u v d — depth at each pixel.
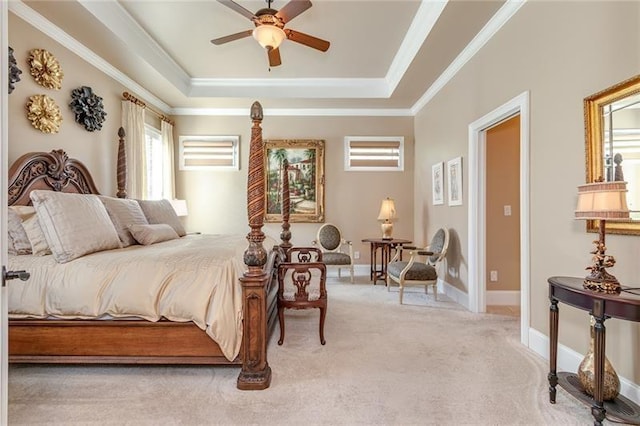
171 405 1.96
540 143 2.63
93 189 3.65
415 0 3.26
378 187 6.07
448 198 4.46
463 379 2.27
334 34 3.88
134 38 3.72
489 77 3.36
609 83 2.05
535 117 2.69
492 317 3.60
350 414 1.88
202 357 2.26
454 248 4.29
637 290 1.74
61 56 3.35
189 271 2.27
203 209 5.98
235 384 2.21
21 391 2.12
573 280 2.03
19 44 2.90
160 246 2.94
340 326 3.32
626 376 1.96
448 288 4.47
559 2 2.43
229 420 1.83
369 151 6.06
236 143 5.97
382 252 5.41
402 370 2.40
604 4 2.08
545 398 2.05
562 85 2.41
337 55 4.44
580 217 1.83
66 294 2.21
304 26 3.71
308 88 5.39
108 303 2.22
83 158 3.68
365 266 6.06
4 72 1.06
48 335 2.26
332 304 4.10
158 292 2.23
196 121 5.96
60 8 2.94
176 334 2.26
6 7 1.07
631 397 1.92
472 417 1.86
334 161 6.05
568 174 2.36
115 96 4.27
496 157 4.18
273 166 5.99
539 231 2.65
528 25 2.76
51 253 2.44
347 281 5.43
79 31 3.30
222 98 5.39
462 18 3.15
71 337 2.26
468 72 3.82
